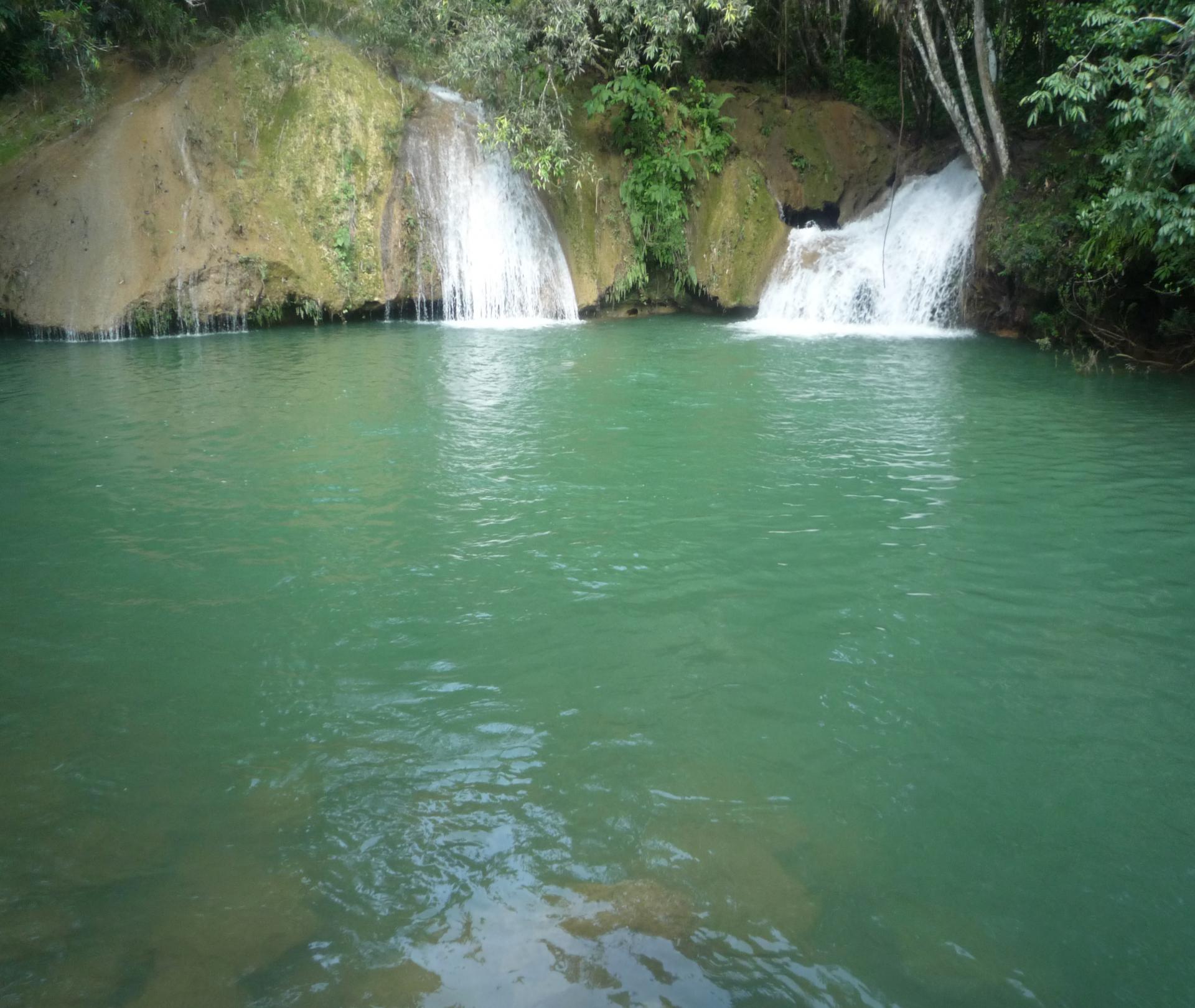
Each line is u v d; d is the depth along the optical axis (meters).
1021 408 11.16
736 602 5.97
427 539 7.03
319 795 4.06
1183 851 3.75
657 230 20.19
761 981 3.09
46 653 5.29
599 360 14.34
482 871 3.61
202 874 3.58
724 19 18.73
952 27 17.52
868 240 19.73
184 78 18.31
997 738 4.51
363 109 18.28
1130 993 3.06
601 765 4.28
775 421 10.51
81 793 4.05
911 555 6.71
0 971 3.10
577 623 5.68
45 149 17.31
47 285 16.33
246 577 6.34
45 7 17.48
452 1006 2.99
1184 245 12.02
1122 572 6.41
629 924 3.34
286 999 3.00
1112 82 12.07
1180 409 11.05
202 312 17.14
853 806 4.02
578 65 18.69
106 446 9.41
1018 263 15.73
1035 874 3.62
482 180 19.25
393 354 14.83
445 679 5.04
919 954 3.22
